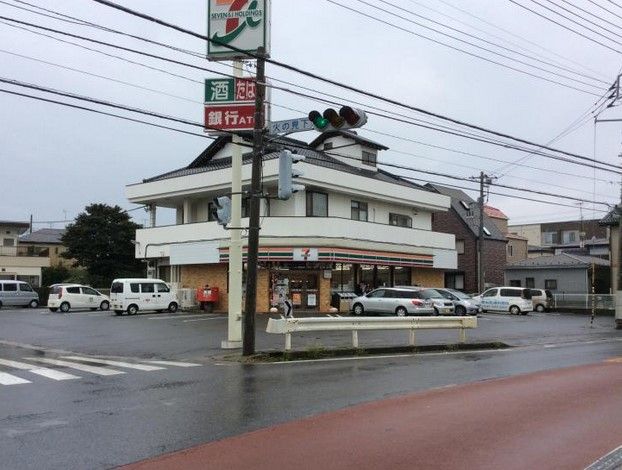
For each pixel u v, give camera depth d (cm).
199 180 3422
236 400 934
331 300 3231
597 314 3938
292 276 3200
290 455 634
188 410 860
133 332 2239
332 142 3738
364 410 859
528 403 910
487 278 4919
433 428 752
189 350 1727
